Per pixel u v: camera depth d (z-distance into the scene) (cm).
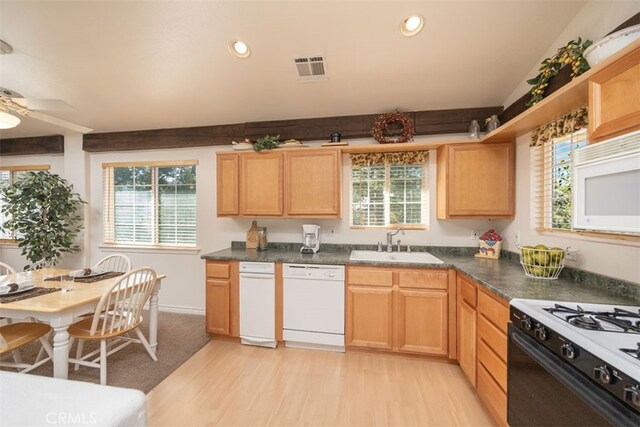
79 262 380
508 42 209
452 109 287
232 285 278
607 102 118
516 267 227
